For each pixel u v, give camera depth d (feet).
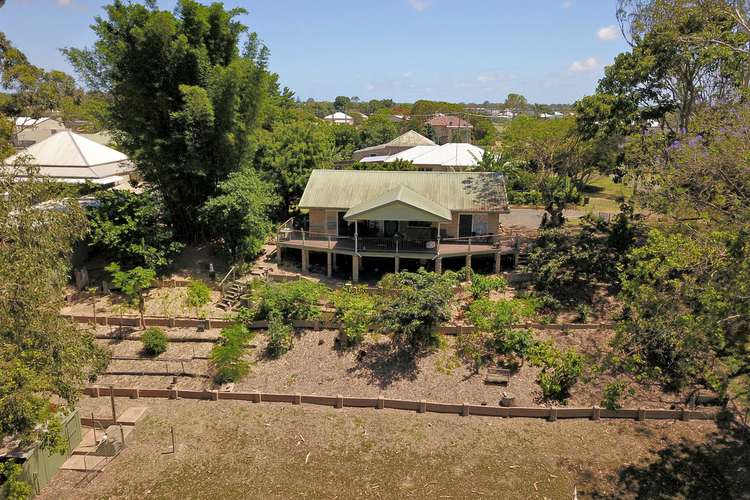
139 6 91.09
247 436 59.41
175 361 73.61
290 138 131.34
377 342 75.72
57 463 54.03
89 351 52.90
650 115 102.37
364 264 102.42
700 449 56.44
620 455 55.83
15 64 104.83
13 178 50.16
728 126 63.31
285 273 97.30
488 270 97.71
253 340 77.77
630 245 88.22
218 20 99.91
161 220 103.04
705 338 47.96
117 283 83.82
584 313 78.59
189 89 89.35
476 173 106.32
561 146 116.26
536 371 69.77
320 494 50.88
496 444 57.77
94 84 95.09
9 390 39.11
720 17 83.35
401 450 56.95
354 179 106.01
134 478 53.16
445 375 69.46
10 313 41.91
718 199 61.31
